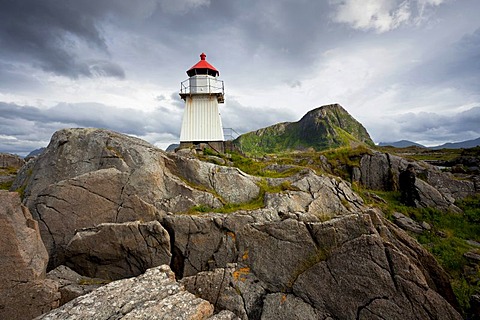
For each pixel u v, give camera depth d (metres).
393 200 22.89
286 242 13.53
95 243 15.05
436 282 12.43
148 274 11.73
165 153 21.27
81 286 13.52
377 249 11.84
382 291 11.30
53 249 16.23
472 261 15.39
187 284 12.88
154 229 14.77
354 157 28.03
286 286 12.70
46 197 17.03
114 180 17.83
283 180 20.34
